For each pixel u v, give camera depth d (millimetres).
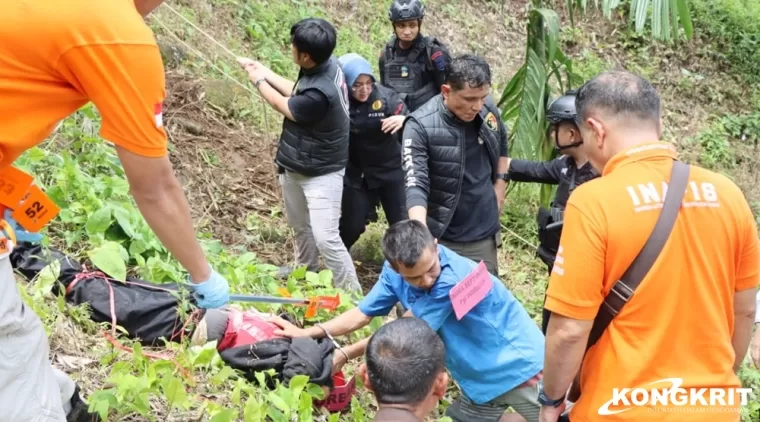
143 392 2635
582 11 5734
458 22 9570
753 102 10375
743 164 9391
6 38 1737
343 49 7961
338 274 4836
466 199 4324
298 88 4512
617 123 2258
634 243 2141
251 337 3312
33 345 1979
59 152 4258
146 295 3312
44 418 2004
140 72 1843
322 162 4625
